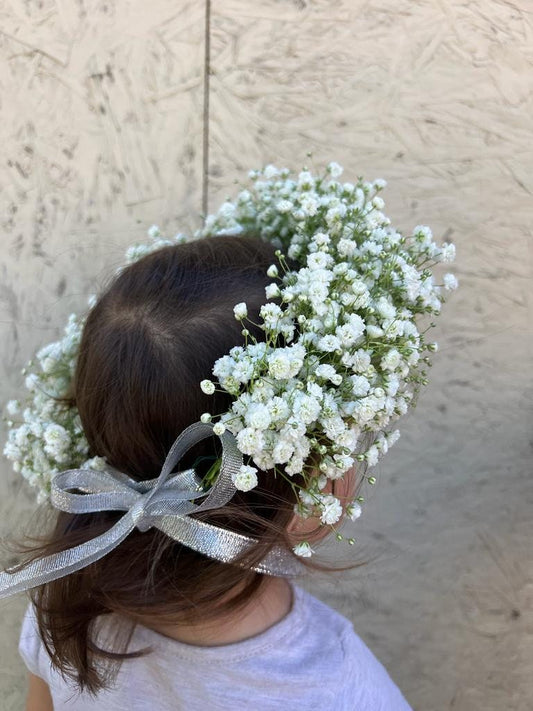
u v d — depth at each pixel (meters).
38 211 1.31
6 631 1.46
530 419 1.25
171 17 1.23
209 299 0.63
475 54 1.19
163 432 0.62
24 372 0.95
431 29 1.18
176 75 1.24
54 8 1.25
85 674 0.68
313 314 0.64
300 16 1.20
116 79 1.25
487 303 1.23
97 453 0.71
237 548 0.60
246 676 0.63
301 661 0.65
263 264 0.70
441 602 1.35
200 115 1.25
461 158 1.21
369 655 0.72
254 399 0.57
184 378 0.59
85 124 1.27
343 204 0.82
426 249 0.82
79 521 0.69
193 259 0.68
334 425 0.59
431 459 1.29
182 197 1.27
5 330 1.34
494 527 1.30
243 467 0.55
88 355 0.66
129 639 0.64
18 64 1.28
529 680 1.35
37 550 0.76
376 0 1.18
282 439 0.57
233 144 1.25
